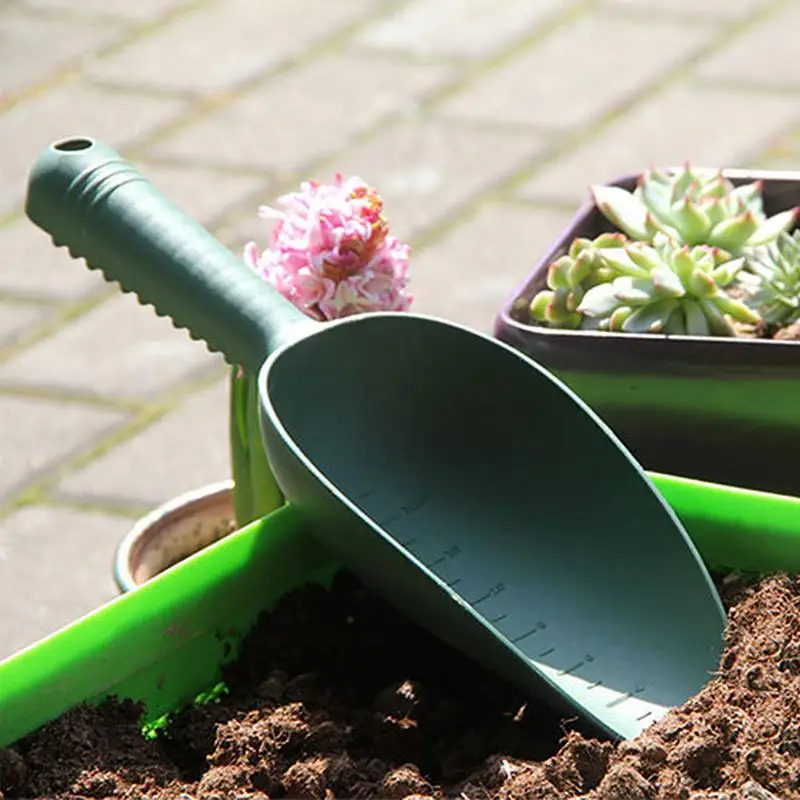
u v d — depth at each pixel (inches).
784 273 113.2
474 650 85.8
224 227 207.5
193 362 185.2
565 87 235.8
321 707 86.8
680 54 243.0
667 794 76.9
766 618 86.9
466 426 95.3
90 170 98.6
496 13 257.8
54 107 236.8
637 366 100.0
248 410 109.0
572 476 93.5
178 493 166.1
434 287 195.6
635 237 117.8
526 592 92.0
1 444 173.8
